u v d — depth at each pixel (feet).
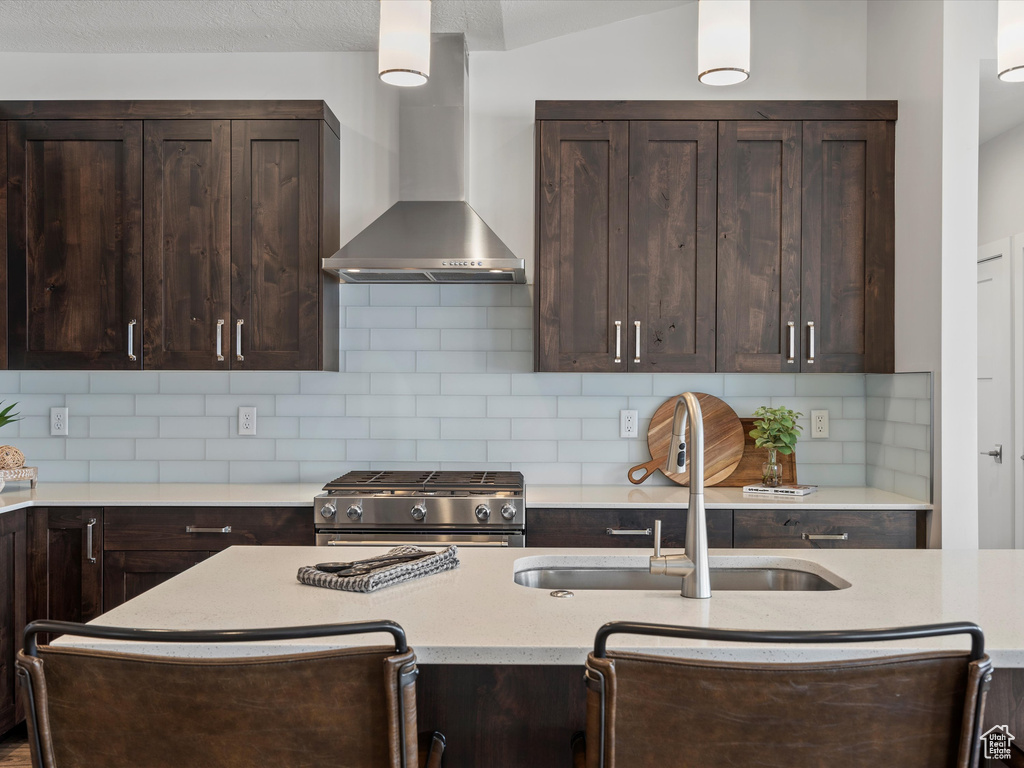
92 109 10.97
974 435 9.93
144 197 10.99
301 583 5.68
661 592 5.49
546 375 12.25
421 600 5.23
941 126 9.89
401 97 11.68
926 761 3.59
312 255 11.03
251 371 11.82
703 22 5.23
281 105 11.02
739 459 11.93
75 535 10.25
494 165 12.21
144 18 11.02
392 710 3.57
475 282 11.97
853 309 11.04
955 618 4.83
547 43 12.19
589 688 3.60
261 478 12.24
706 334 10.99
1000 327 13.65
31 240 11.00
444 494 10.05
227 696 3.58
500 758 5.27
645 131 10.97
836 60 12.14
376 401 12.27
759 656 4.31
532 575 6.64
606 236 11.00
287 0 10.52
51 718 3.63
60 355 11.01
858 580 5.82
